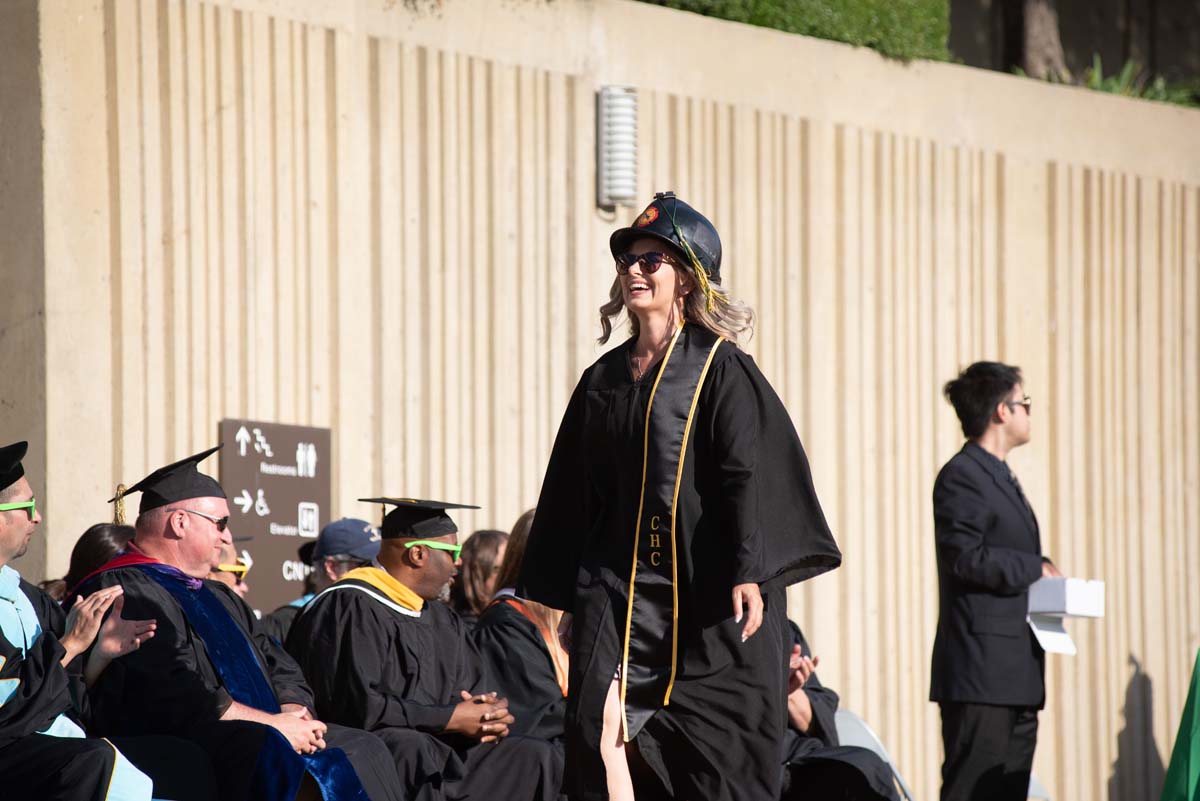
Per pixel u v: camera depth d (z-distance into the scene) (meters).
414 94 11.80
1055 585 9.68
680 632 5.82
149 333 10.20
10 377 9.82
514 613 9.72
